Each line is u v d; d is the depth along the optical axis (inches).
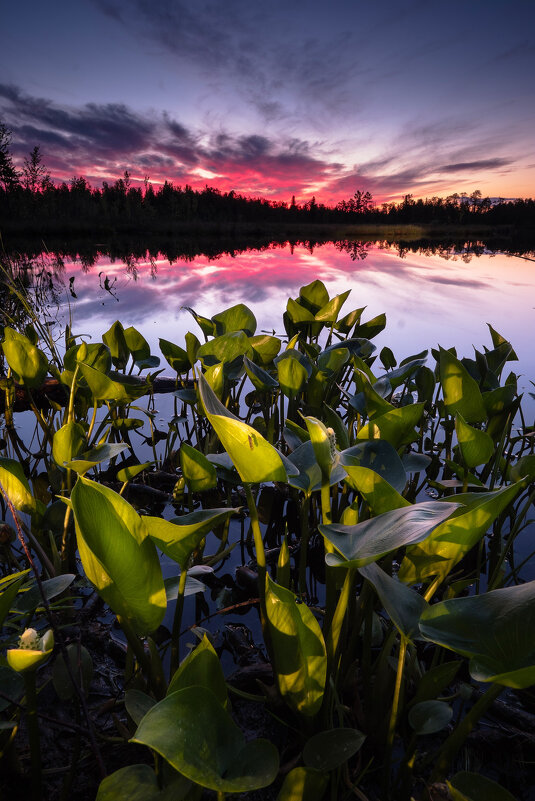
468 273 468.4
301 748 46.8
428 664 60.3
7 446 120.0
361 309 126.6
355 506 45.6
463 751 47.7
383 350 128.0
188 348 112.8
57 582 45.0
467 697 47.4
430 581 71.4
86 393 98.1
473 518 35.3
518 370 170.1
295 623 35.8
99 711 50.3
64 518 62.7
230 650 61.2
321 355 103.9
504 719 51.4
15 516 41.1
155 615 36.9
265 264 553.9
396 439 57.7
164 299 309.4
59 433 69.8
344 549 33.6
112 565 33.7
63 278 396.8
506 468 79.2
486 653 31.3
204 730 28.1
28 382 96.3
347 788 42.8
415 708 39.7
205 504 98.4
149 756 44.8
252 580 74.5
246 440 34.0
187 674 31.5
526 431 102.3
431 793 39.3
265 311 272.2
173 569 77.9
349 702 51.9
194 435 130.6
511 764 47.0
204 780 25.6
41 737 46.9
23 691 38.9
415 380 107.6
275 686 49.9
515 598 33.0
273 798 42.3
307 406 100.4
